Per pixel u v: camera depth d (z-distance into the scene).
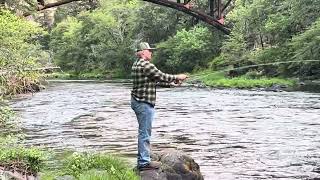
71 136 14.91
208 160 11.25
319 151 12.16
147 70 7.68
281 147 12.73
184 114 20.73
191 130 15.99
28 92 29.94
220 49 52.03
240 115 20.00
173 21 63.94
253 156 11.67
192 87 38.00
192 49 55.16
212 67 48.91
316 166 10.55
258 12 44.88
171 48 58.12
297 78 38.22
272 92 31.03
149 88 7.78
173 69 59.00
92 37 75.94
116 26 71.19
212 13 36.69
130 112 21.86
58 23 90.25
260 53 41.88
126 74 68.50
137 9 66.38
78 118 19.73
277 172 10.02
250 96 28.66
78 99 29.09
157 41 64.81
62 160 9.46
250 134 14.97
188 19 62.34
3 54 11.59
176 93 32.38
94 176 7.27
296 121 17.72
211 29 55.31
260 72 41.34
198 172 8.24
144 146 7.88
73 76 73.00
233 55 45.62
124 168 7.94
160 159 8.23
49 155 9.55
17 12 22.48
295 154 11.84
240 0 52.34
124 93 33.78
